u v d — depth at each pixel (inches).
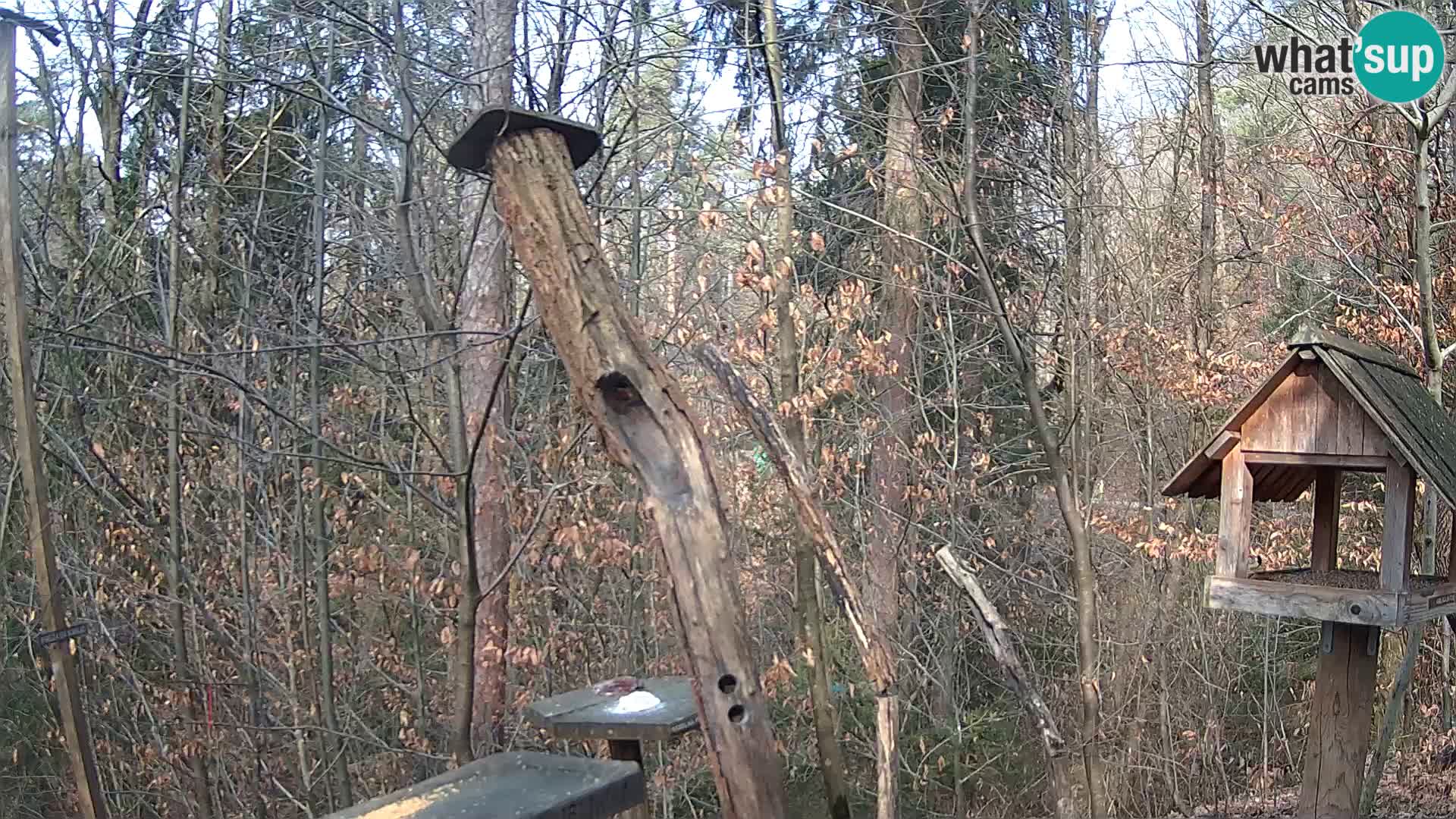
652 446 111.0
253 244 318.0
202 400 313.6
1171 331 409.1
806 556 245.9
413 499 326.3
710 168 313.7
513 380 269.0
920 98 339.9
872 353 325.7
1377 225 356.8
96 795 175.9
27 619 282.5
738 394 139.6
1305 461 191.3
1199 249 439.2
